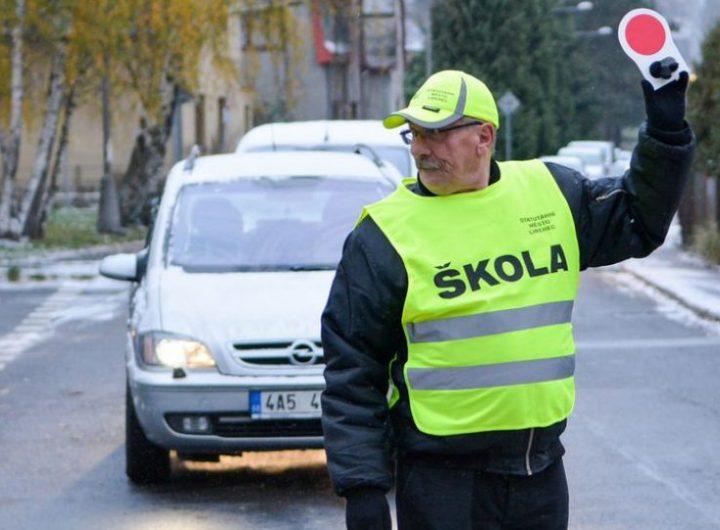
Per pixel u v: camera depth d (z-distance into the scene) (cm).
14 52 4597
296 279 1284
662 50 596
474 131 607
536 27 8806
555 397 608
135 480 1292
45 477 1339
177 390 1191
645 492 1240
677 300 2866
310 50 9994
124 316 2734
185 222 1377
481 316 603
